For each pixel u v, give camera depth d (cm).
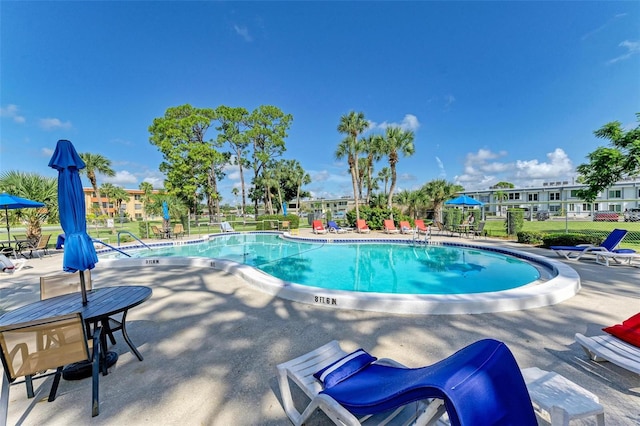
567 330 357
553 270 674
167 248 1409
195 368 282
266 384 254
